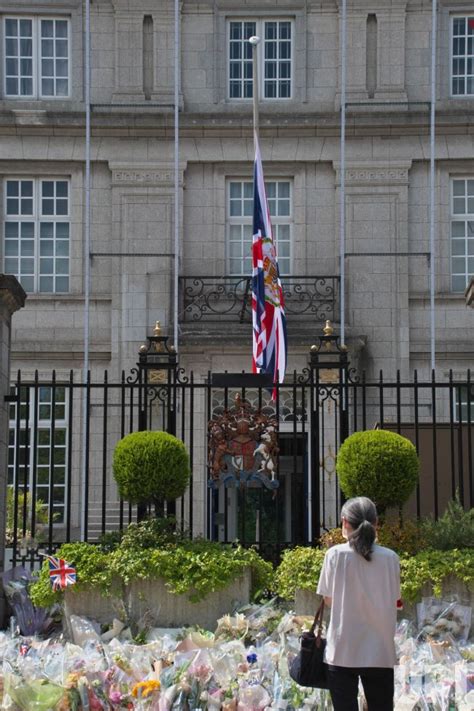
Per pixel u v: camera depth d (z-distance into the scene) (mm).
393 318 25547
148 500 13000
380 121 25812
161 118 25891
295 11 26297
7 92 26297
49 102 26047
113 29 26219
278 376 19266
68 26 26406
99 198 25984
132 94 25984
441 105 25922
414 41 26125
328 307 25609
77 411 25109
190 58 26281
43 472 24953
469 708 8656
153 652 10492
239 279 25922
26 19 26391
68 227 26172
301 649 7871
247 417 13750
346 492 12664
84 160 25938
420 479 15359
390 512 15008
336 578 7727
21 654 10211
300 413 24641
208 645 10719
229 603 12086
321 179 26031
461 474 13250
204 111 26062
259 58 26312
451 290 25859
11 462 25062
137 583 12070
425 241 25812
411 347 25531
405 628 11047
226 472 13672
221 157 26000
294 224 26016
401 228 25797
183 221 26000
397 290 25641
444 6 26234
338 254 25828
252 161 26031
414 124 25812
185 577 11914
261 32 26422
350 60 26078
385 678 7688
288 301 25641
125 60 26109
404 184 25844
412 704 8820
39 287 26078
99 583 11992
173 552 12125
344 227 25688
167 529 12711
